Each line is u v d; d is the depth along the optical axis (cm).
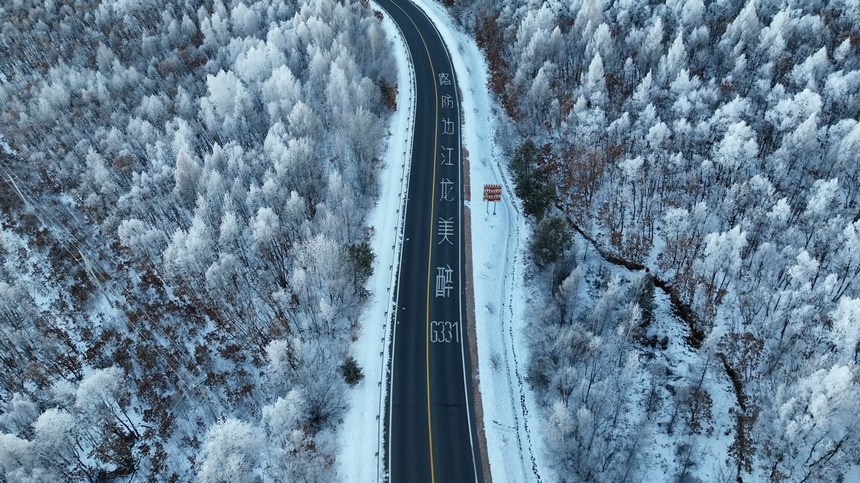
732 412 6000
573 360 6303
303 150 8456
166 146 9600
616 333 6600
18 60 13612
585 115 8562
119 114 10856
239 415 6253
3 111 11475
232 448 5009
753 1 9762
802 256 6150
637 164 7644
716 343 6450
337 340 6819
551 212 8262
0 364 6969
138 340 7288
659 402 6125
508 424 5919
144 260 8138
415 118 10469
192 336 7281
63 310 7881
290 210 7656
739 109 7962
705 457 5662
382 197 8838
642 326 6838
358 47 12088
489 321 6981
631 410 6094
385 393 6219
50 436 5381
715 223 7612
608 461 5484
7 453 5112
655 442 5819
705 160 7850
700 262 7056
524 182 8219
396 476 5503
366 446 5744
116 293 8050
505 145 9681
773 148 8312
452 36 13025
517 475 5497
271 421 5409
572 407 5872
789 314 6300
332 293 6906
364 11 13675
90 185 9306
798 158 7919
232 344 7062
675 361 6544
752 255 7219
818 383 5028
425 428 5878
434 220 8369
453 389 6234
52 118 10806
